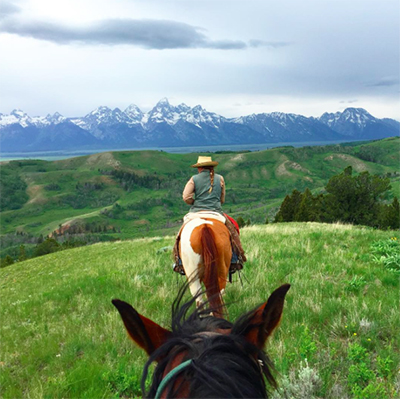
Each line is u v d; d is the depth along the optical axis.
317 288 7.05
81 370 5.13
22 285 17.28
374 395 3.62
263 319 1.40
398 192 151.75
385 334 4.99
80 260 22.19
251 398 1.07
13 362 6.22
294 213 56.78
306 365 4.31
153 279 9.70
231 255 5.45
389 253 9.60
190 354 1.22
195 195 6.03
